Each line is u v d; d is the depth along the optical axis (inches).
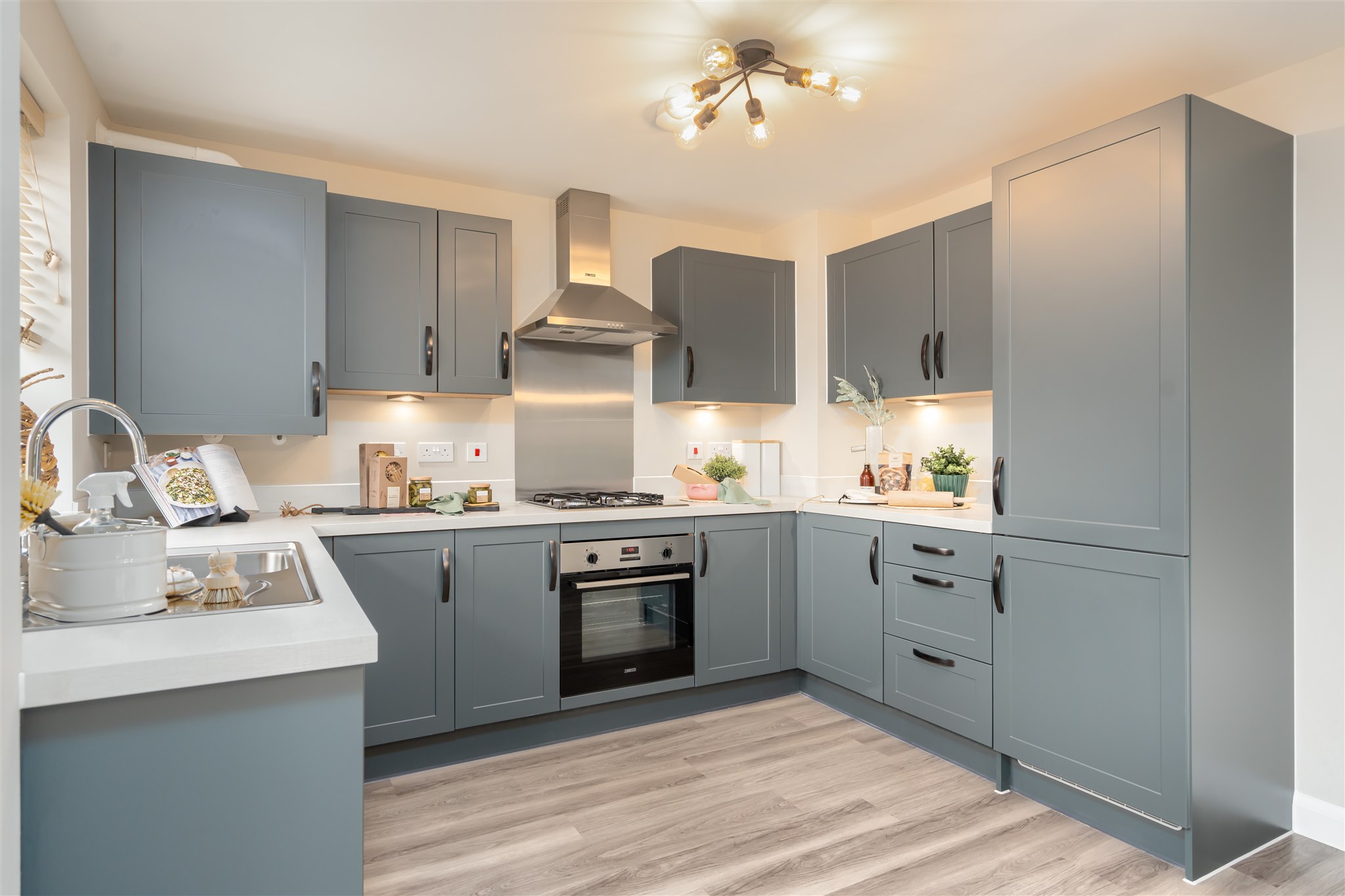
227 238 98.7
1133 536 82.2
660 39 86.0
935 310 125.5
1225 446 81.4
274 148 116.2
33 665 33.6
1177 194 78.4
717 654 128.0
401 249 115.9
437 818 90.4
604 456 144.9
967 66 91.8
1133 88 97.3
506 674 110.0
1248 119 84.4
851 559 123.6
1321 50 87.0
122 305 92.5
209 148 112.7
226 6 77.9
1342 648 85.9
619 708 121.0
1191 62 90.2
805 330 150.4
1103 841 85.4
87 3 77.0
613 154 118.8
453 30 83.4
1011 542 95.7
